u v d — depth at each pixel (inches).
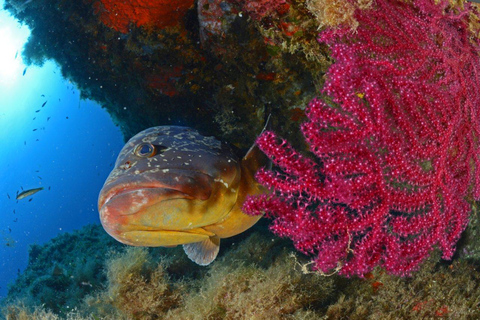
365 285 46.6
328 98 46.8
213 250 46.7
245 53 50.2
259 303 45.5
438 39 40.3
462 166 39.8
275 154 35.1
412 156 36.9
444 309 43.9
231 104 55.9
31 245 115.2
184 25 56.7
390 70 37.8
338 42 38.4
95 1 59.2
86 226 117.0
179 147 40.5
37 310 55.6
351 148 35.1
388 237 36.0
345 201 34.9
